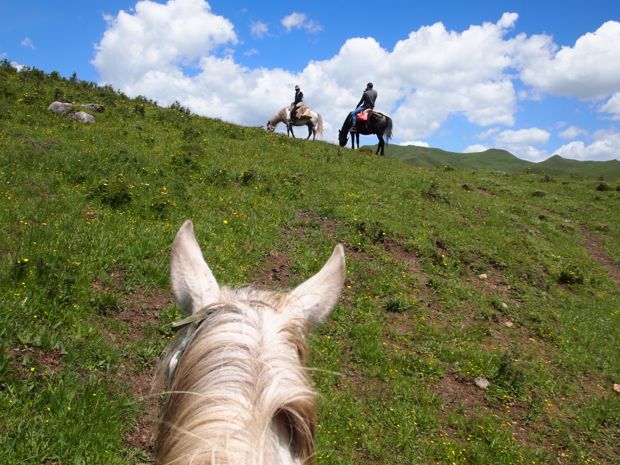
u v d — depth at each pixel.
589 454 6.68
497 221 16.30
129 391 5.00
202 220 9.59
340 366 7.07
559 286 13.25
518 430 6.91
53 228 7.38
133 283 6.87
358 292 9.27
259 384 1.29
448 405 6.98
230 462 1.09
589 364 9.37
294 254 9.70
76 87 20.47
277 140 19.31
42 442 3.94
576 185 29.58
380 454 5.58
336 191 13.99
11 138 11.42
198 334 1.54
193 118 19.91
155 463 1.36
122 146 12.90
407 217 13.48
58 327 5.43
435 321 9.08
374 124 23.84
